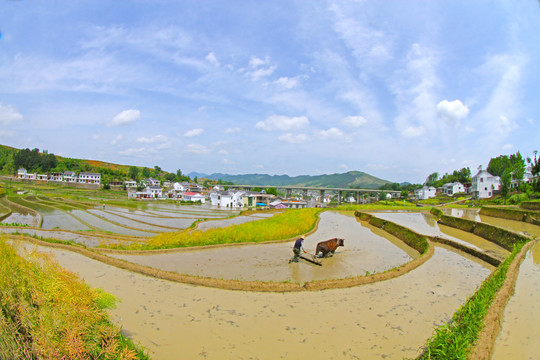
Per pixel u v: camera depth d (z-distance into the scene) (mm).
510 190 64250
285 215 34781
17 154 126438
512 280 10141
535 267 12328
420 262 14633
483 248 18812
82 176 119312
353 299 9820
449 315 8633
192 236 19547
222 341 7023
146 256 15750
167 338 7086
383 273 12367
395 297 10039
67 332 5203
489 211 37281
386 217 37406
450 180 102938
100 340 5762
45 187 100875
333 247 16188
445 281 11891
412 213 44250
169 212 55375
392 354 6578
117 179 134000
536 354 6082
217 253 16656
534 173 49438
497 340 6641
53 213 44062
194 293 10070
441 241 20234
